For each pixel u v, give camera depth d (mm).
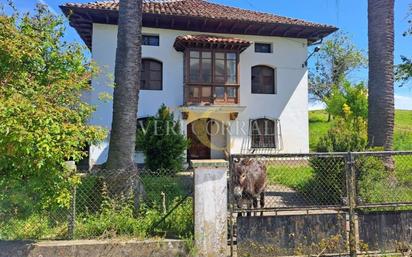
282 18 17656
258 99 16969
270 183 8055
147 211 5426
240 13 17812
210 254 4531
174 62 16156
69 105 5160
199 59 15852
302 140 17281
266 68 17438
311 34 17422
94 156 14281
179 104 16078
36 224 4812
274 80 17406
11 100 3814
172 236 4707
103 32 15438
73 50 5582
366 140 8555
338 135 8375
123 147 6910
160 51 16031
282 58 17359
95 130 4652
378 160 7000
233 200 4746
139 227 4844
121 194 5684
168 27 16172
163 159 12438
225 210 4621
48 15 5609
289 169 8188
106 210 5172
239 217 4703
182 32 16344
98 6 14656
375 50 8828
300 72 17484
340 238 4828
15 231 4664
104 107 14828
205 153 17516
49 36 5340
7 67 4555
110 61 15352
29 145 3721
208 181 4613
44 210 4605
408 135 24516
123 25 7273
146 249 4457
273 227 4742
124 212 5125
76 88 5266
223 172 4652
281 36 17375
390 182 6977
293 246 4742
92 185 6098
